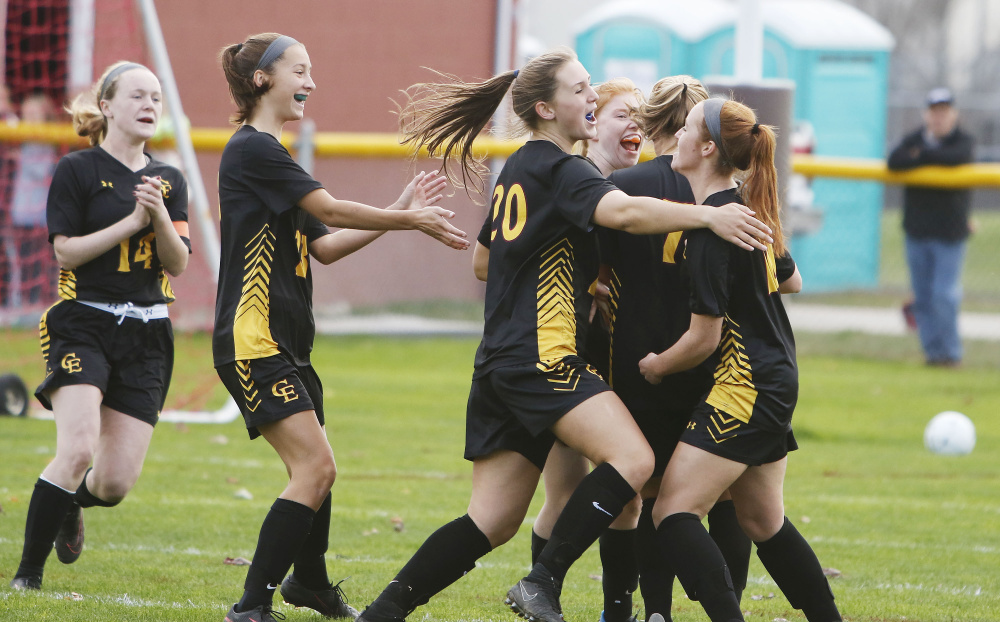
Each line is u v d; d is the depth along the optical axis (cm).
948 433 3073
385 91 5019
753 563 2105
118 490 1716
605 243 1491
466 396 3734
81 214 1748
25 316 4066
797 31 6059
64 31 4266
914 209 4419
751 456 1387
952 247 4419
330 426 3200
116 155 1791
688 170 1452
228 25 4750
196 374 3856
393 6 4997
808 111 6072
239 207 1498
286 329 1505
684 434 1416
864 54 6112
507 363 1400
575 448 1391
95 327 1727
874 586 1872
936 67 13050
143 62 4228
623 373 1488
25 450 2748
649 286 1466
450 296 4941
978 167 4338
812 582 1467
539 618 1354
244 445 2967
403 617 1409
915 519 2370
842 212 5891
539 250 1416
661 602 1484
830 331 5147
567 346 1394
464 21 5112
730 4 9900
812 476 2775
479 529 1420
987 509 2469
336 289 4825
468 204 4897
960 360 4534
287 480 2577
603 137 1631
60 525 1697
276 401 1469
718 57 6631
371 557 2003
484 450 1430
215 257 3064
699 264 1359
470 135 1583
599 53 6875
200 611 1603
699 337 1369
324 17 4900
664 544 1392
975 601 1789
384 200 4675
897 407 3706
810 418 3500
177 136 3034
